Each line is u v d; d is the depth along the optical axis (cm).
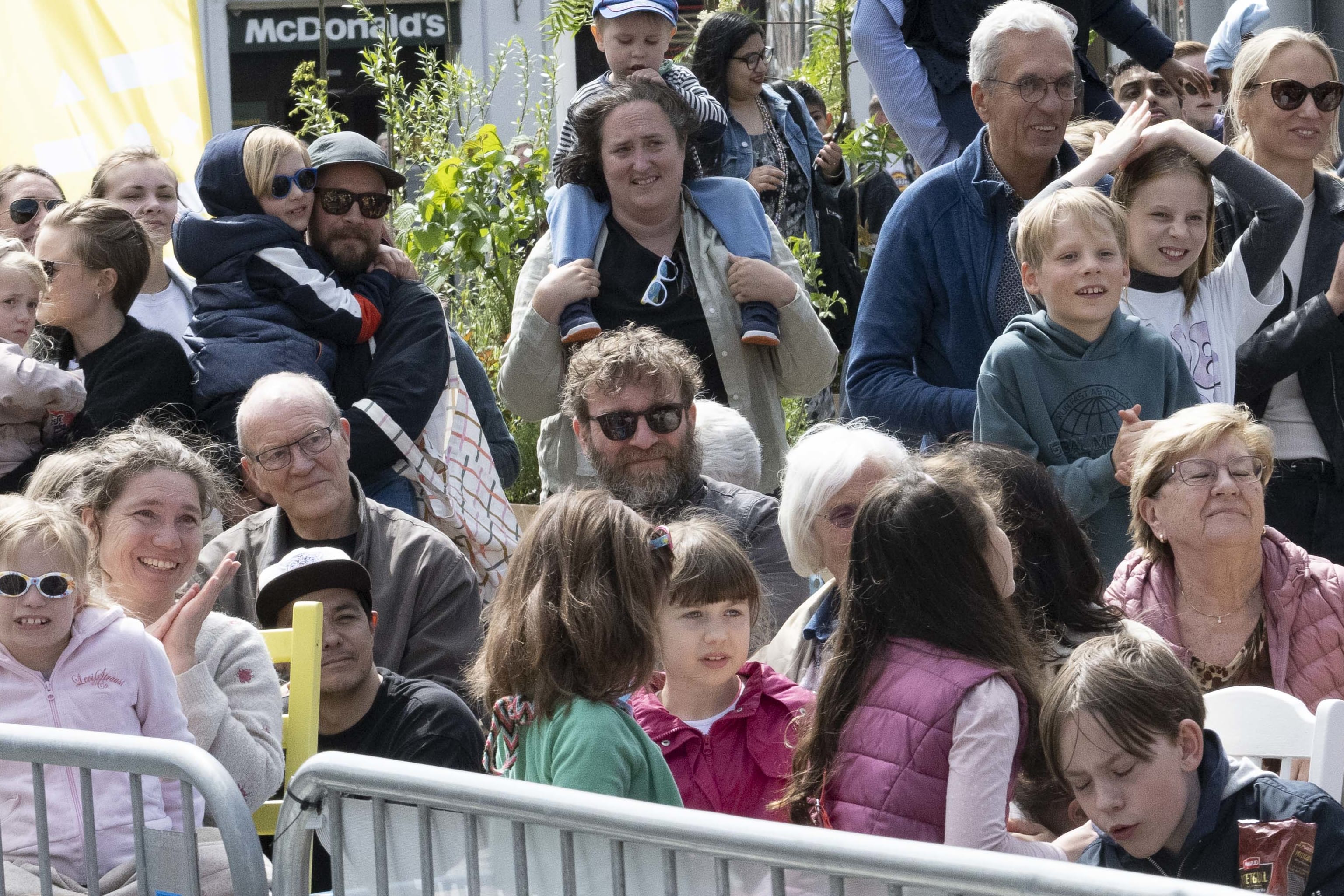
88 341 2116
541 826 993
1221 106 3017
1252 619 1551
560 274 2070
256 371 2072
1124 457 1678
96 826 1304
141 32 3148
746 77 3009
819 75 3884
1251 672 1543
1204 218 1930
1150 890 777
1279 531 2066
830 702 1227
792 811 1234
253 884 1100
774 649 1619
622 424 1734
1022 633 1243
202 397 2089
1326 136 2094
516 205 2794
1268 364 2006
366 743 1605
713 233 2148
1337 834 1116
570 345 2073
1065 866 805
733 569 1400
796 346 2125
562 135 2662
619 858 959
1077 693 1137
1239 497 1509
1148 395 1773
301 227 2175
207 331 2111
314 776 1077
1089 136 2166
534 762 1198
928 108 2533
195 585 1491
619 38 2673
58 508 1401
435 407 2167
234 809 1109
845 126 3484
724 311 2116
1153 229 1916
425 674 1802
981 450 1461
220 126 4844
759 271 2095
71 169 3117
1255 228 1975
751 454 1911
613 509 1223
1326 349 1989
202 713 1428
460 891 1035
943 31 2536
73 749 1159
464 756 1602
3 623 1352
